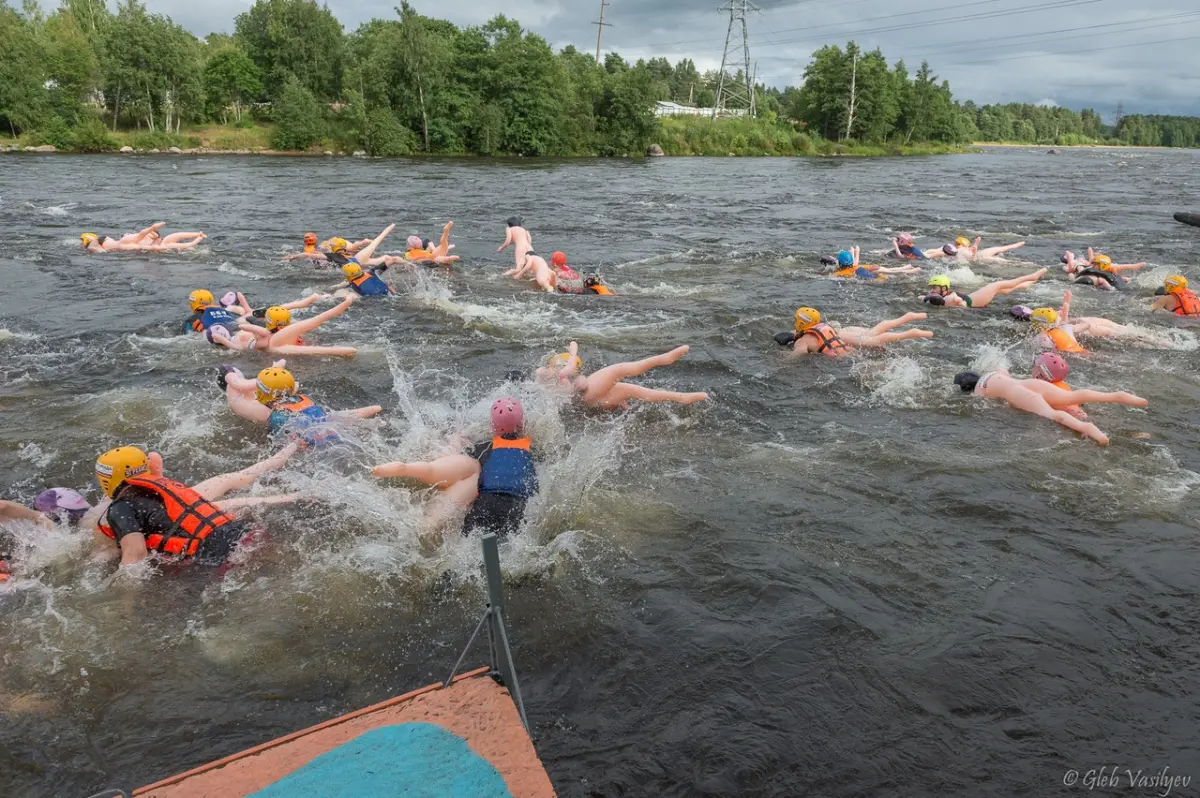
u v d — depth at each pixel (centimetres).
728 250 2114
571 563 600
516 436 689
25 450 795
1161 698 464
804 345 1134
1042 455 789
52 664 493
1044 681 477
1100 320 1246
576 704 461
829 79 9619
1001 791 402
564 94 7156
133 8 6844
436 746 329
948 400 945
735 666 491
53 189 3328
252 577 582
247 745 432
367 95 6812
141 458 643
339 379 1012
